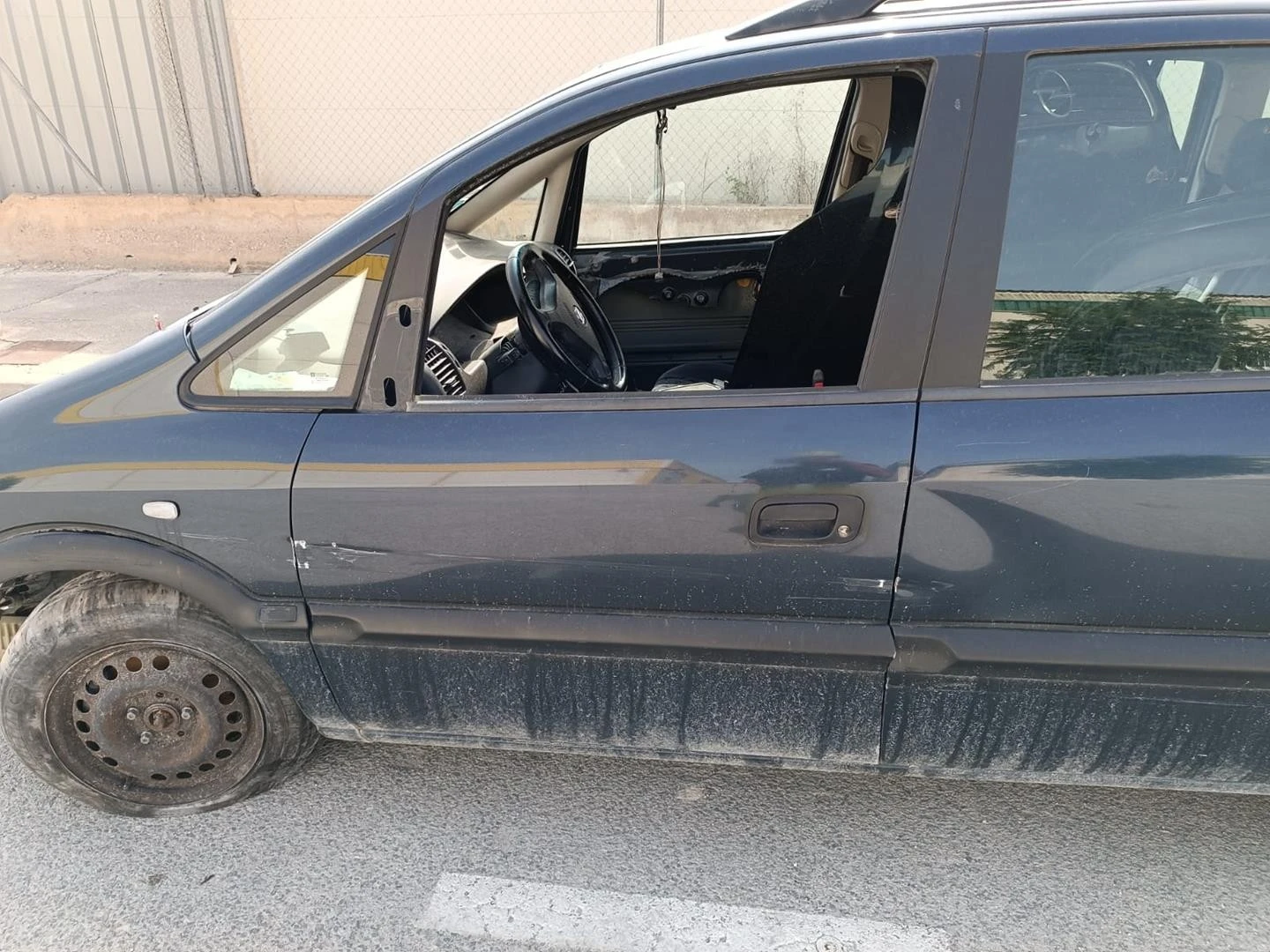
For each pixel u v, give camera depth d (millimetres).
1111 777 1941
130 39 7797
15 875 2158
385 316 1898
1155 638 1770
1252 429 1665
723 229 3295
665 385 2783
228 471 1927
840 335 2234
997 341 1729
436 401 1892
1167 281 1734
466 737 2121
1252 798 2369
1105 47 1693
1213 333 1732
